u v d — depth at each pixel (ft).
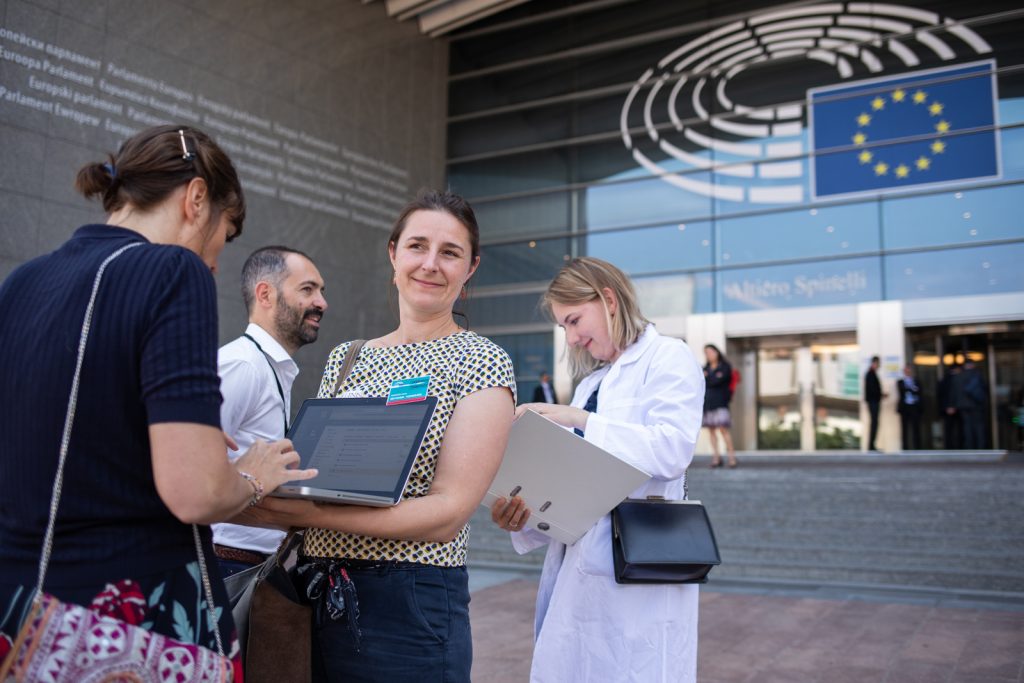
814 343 48.24
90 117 33.99
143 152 4.45
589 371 8.58
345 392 5.87
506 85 57.31
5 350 4.09
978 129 45.27
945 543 25.57
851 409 46.91
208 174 4.55
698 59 52.65
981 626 17.46
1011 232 43.86
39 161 32.22
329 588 5.18
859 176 47.50
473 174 57.16
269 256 9.46
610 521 7.39
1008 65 45.01
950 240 45.01
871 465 40.09
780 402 48.52
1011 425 43.47
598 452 6.38
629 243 52.47
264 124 42.22
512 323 54.54
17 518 3.89
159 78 36.91
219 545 8.21
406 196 52.34
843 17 48.96
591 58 55.62
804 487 32.45
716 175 51.06
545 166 55.52
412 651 5.08
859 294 46.39
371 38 50.60
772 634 16.72
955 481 31.24
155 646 3.86
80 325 3.94
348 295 46.70
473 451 5.15
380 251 49.37
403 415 5.17
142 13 36.35
